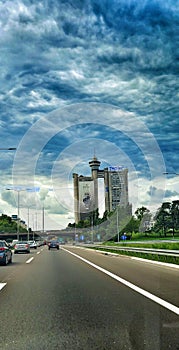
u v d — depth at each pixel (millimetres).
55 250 56469
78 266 22422
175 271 18703
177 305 9492
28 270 19844
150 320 7918
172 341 6426
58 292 11883
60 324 7695
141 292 11672
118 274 17266
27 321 7984
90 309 9141
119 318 8133
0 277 16422
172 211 112062
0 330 7273
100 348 6090
